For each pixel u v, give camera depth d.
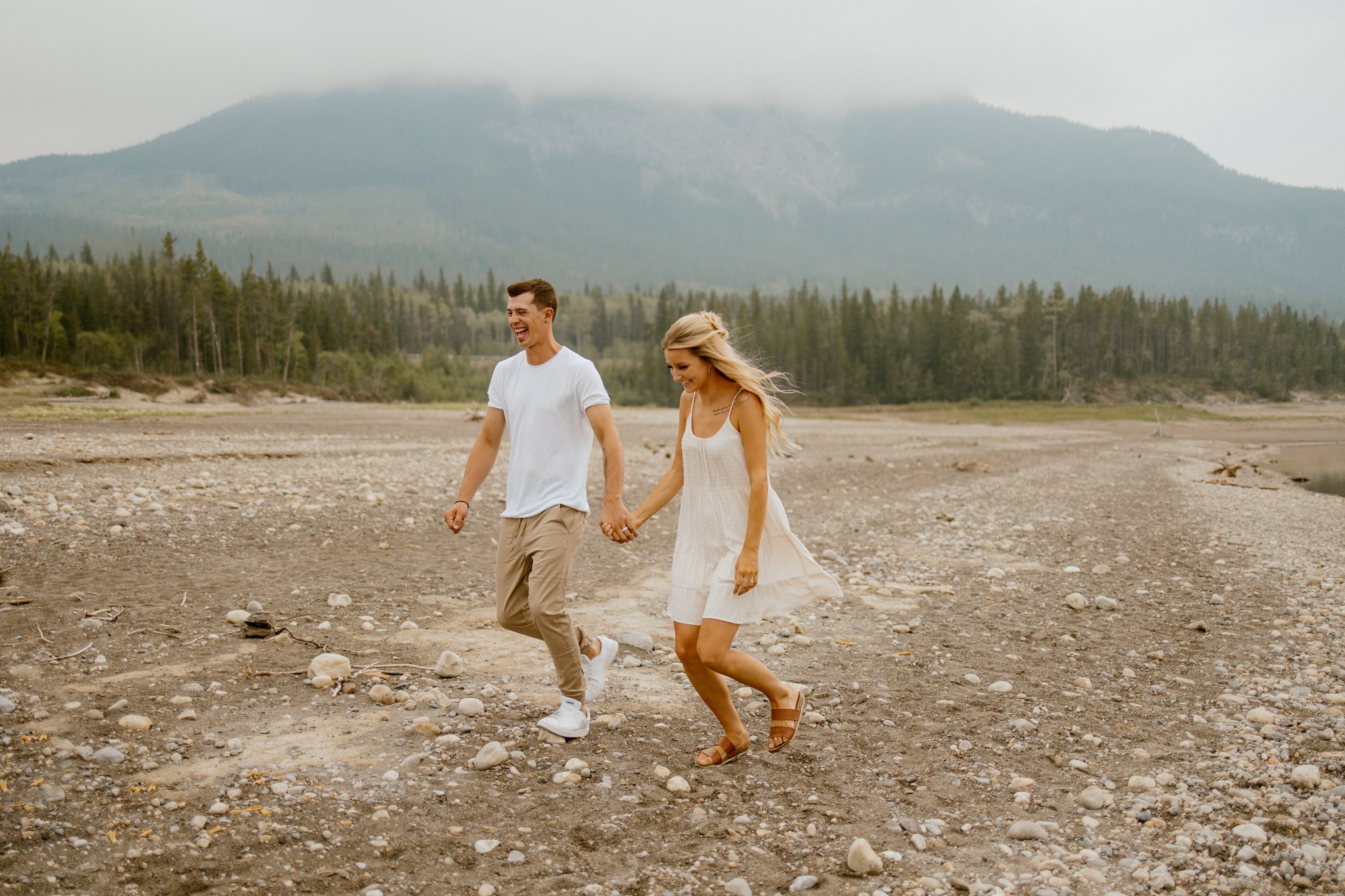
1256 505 18.61
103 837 3.28
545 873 3.27
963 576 9.62
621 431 37.19
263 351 98.06
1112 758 4.59
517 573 4.57
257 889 3.02
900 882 3.29
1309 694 5.66
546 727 4.52
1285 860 3.48
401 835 3.47
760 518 4.12
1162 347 136.25
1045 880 3.31
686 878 3.28
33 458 14.29
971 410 108.50
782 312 142.12
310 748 4.23
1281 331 142.25
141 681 4.98
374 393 95.00
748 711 5.17
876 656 6.41
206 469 14.99
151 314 101.75
